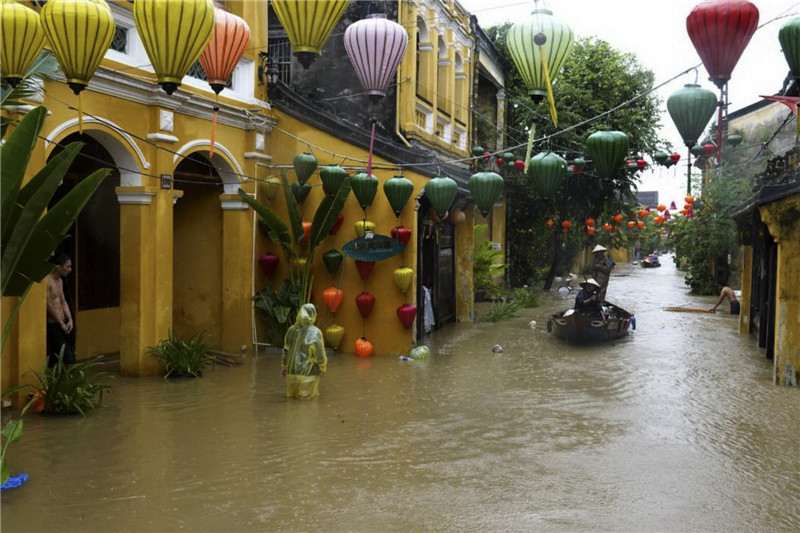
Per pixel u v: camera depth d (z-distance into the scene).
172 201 10.79
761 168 17.59
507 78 25.17
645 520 5.66
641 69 23.67
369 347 12.80
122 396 9.45
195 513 5.66
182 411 8.77
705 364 12.73
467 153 20.47
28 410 8.45
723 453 7.46
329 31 5.40
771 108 21.19
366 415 8.79
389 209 12.86
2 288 5.66
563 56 6.27
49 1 5.19
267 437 7.76
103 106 9.44
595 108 22.69
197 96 10.91
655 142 23.53
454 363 12.51
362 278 12.95
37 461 6.82
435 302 16.47
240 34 6.28
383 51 6.49
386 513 5.71
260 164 12.84
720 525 5.59
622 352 13.98
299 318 9.67
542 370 12.01
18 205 5.50
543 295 26.23
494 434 8.07
